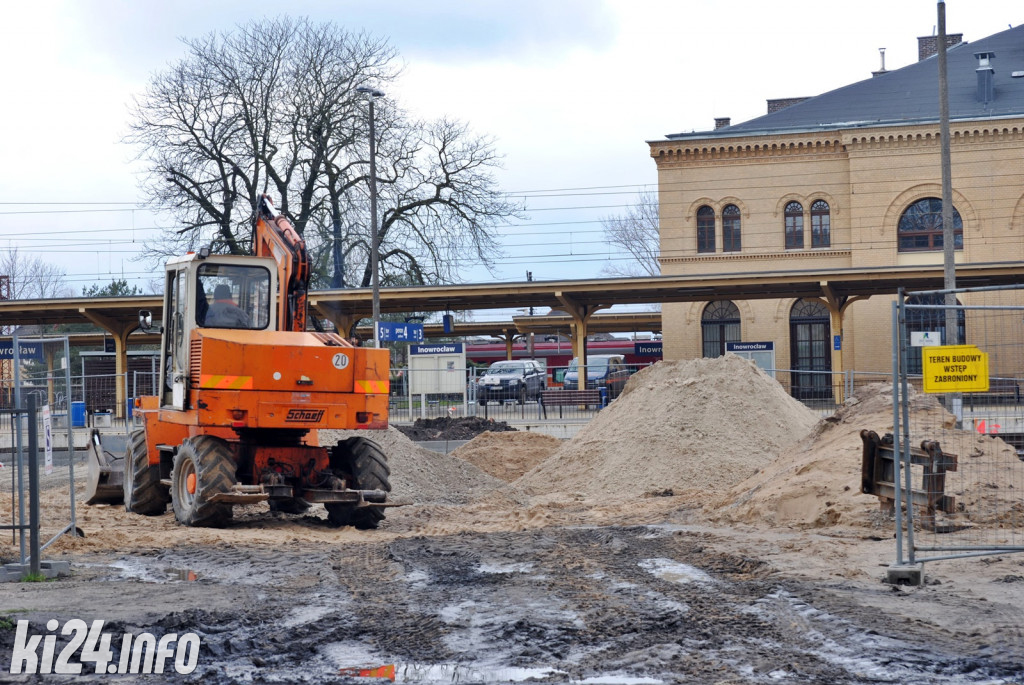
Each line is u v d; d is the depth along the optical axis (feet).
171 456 48.65
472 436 91.30
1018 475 40.81
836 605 25.99
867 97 154.40
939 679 20.17
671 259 150.00
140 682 20.70
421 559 35.04
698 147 148.77
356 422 43.39
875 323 142.10
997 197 138.31
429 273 153.58
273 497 42.98
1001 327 37.52
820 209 146.72
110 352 137.18
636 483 61.05
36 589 29.25
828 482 41.98
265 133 143.33
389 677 20.97
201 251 43.91
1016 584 28.53
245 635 24.14
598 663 21.65
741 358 68.69
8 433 68.13
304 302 45.91
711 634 23.63
